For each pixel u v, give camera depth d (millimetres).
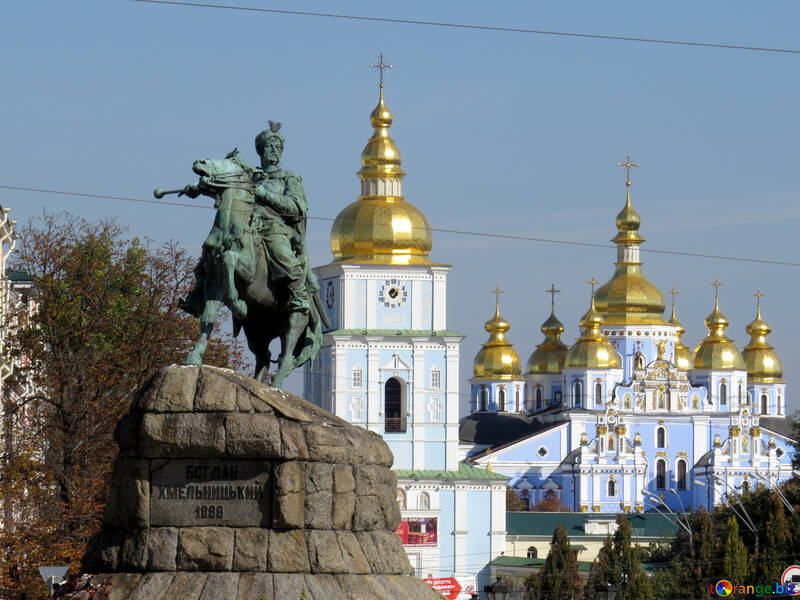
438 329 173500
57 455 64438
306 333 36250
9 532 59031
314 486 31984
